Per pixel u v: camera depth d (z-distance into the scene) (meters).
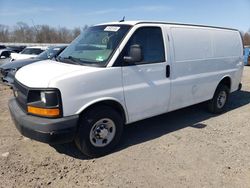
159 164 4.22
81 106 4.05
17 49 23.88
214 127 5.89
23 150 4.60
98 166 4.14
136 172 3.99
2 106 7.15
